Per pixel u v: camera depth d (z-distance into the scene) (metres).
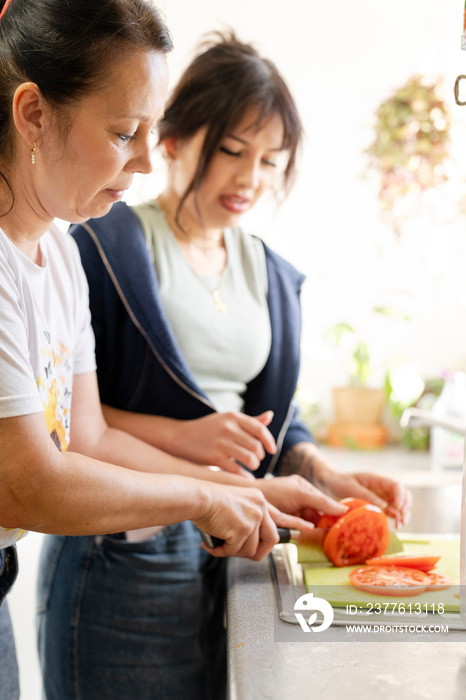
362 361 4.36
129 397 1.11
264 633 0.66
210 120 1.05
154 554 1.05
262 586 0.81
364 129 4.36
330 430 4.42
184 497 0.75
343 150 4.41
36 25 0.67
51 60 0.66
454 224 4.09
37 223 0.76
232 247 1.23
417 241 4.29
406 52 4.29
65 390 0.88
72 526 0.68
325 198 4.45
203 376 1.16
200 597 1.08
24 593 1.87
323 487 1.10
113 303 1.09
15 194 0.73
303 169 4.44
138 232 1.11
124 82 0.67
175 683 1.06
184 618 1.06
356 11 4.28
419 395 4.29
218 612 1.12
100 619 1.04
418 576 0.81
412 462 3.96
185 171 1.12
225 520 0.79
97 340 1.10
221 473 0.96
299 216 4.48
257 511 0.82
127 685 1.05
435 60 3.74
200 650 1.08
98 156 0.69
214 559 1.13
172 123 1.11
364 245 4.48
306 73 4.36
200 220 1.13
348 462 3.94
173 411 1.11
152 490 0.73
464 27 0.69
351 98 4.36
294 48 4.34
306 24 4.30
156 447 1.05
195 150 1.10
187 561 1.07
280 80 1.08
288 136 1.11
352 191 4.43
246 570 0.88
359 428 4.29
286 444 1.22
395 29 4.28
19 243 0.76
